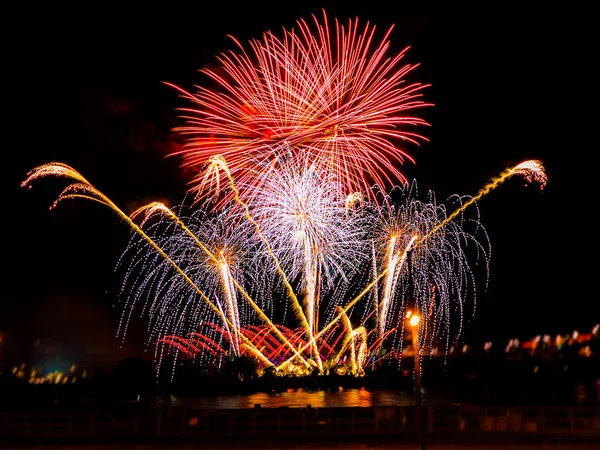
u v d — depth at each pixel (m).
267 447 31.81
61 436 35.41
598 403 44.31
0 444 33.81
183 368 63.06
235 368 61.94
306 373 65.25
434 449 30.66
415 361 27.62
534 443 30.72
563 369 63.25
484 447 30.39
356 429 33.97
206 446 32.38
